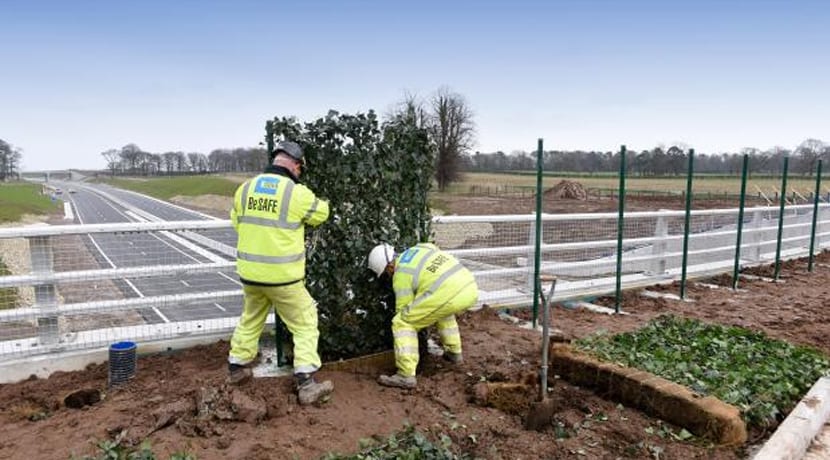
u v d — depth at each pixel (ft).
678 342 20.83
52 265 18.12
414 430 14.01
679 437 14.32
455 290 16.67
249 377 16.71
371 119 17.71
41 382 17.42
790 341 22.90
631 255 36.73
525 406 15.51
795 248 47.67
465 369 18.45
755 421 15.12
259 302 16.26
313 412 14.92
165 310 25.54
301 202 15.29
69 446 13.03
